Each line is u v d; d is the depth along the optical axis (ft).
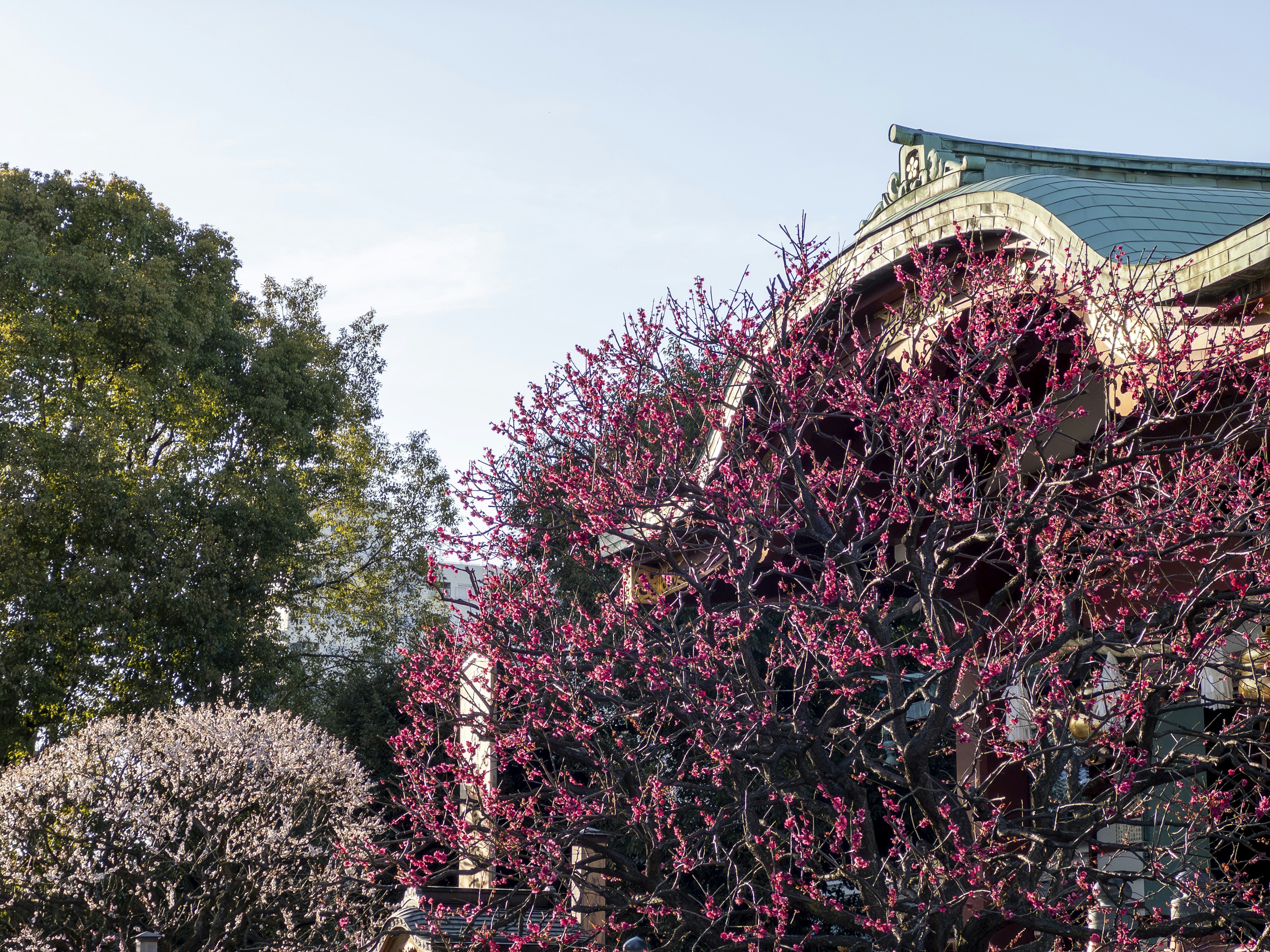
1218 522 27.35
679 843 29.86
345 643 113.29
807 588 32.65
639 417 31.96
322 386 95.35
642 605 33.37
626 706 31.17
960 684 33.27
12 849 52.19
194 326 82.79
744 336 30.22
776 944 25.66
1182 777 26.17
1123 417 30.71
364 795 60.08
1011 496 28.86
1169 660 25.98
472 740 41.04
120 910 53.06
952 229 35.22
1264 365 27.55
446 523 101.65
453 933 30.68
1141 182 49.01
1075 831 25.86
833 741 28.32
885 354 33.14
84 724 69.26
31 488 71.36
